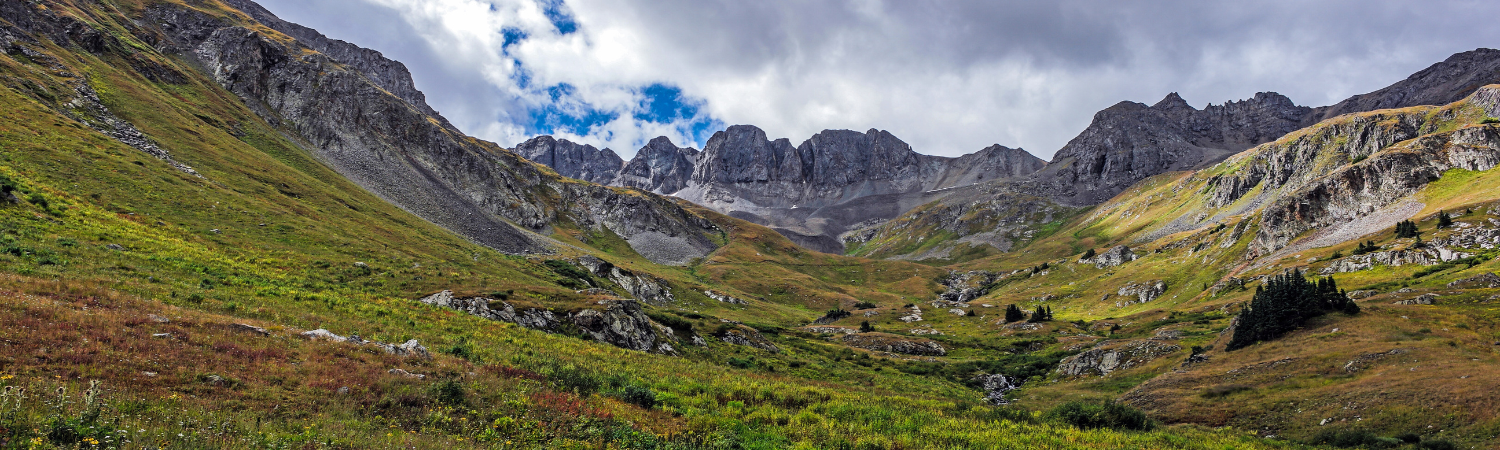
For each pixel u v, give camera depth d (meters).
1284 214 190.38
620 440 18.91
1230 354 62.22
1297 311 63.94
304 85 198.00
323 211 99.44
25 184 54.94
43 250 38.53
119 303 25.94
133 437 11.54
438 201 182.25
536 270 114.50
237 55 189.88
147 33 175.38
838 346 96.12
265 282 46.50
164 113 117.31
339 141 185.00
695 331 69.81
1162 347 73.50
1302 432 37.69
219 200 76.69
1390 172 182.75
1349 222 177.00
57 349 16.16
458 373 24.62
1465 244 112.06
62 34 129.38
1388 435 34.06
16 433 10.48
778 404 32.50
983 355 104.12
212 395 15.70
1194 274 183.75
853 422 27.91
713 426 24.02
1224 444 30.58
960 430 28.55
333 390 18.36
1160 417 46.03
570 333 53.44
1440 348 48.03
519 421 19.00
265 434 13.51
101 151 77.75
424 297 55.19
